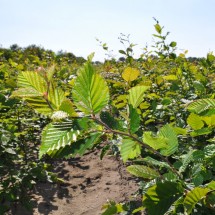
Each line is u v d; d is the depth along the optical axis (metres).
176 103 2.72
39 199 3.79
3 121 3.36
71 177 4.39
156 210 0.94
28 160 4.41
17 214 3.40
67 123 0.91
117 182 4.00
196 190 0.91
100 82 0.92
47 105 0.94
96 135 0.96
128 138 1.04
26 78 0.93
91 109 0.93
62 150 0.94
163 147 1.13
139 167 1.11
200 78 2.61
